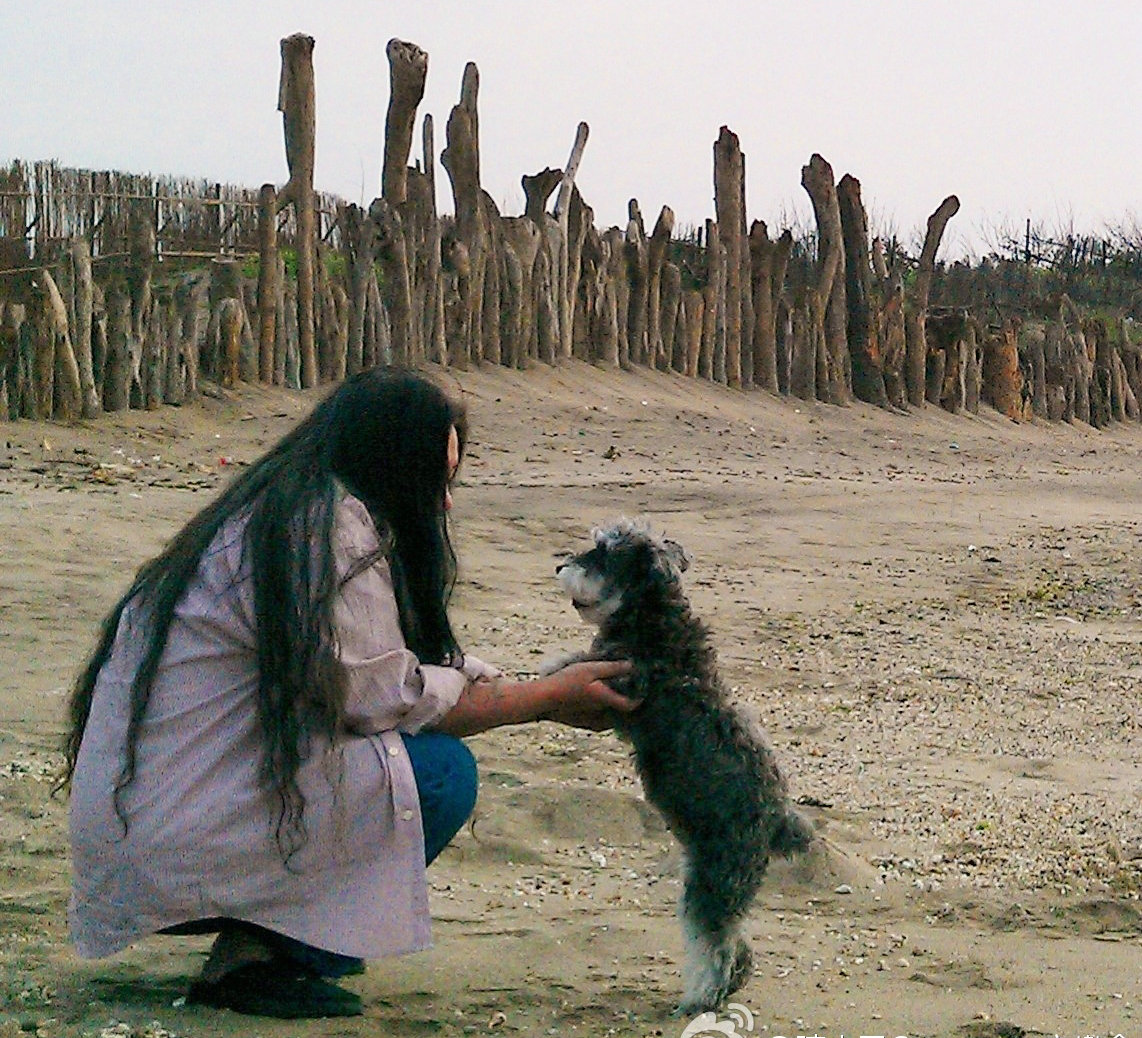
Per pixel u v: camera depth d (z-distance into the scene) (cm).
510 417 1805
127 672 417
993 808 674
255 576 409
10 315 1498
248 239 2534
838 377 2423
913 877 584
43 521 1105
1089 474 1970
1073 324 3014
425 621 453
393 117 1903
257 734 413
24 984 447
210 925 430
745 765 475
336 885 419
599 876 577
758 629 1033
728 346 2342
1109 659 1007
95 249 2198
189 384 1673
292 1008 429
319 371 1833
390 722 425
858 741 788
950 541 1363
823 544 1316
